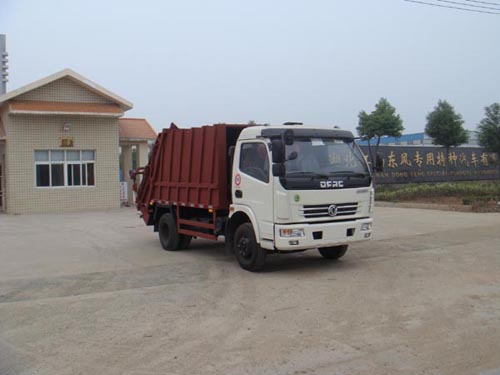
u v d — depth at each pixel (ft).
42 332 21.11
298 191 29.55
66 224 60.44
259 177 30.89
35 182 75.66
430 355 17.97
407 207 73.72
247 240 32.24
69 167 78.43
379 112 101.30
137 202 45.98
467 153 110.32
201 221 37.47
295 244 29.50
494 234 46.16
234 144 34.96
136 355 18.31
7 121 73.87
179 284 29.40
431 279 29.55
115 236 49.80
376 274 31.07
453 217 59.52
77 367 17.29
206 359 17.83
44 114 73.72
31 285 29.71
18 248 43.24
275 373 16.55
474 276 30.17
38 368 17.25
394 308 23.75
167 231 41.27
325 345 19.01
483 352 18.20
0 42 84.94
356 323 21.58
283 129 30.63
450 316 22.41
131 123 88.99
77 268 34.53
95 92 78.84
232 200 33.50
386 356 17.89
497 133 100.53
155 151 42.52
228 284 29.14
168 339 19.99
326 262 35.14
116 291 27.96
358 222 31.53
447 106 106.32
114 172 80.74
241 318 22.58
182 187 38.70
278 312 23.39
